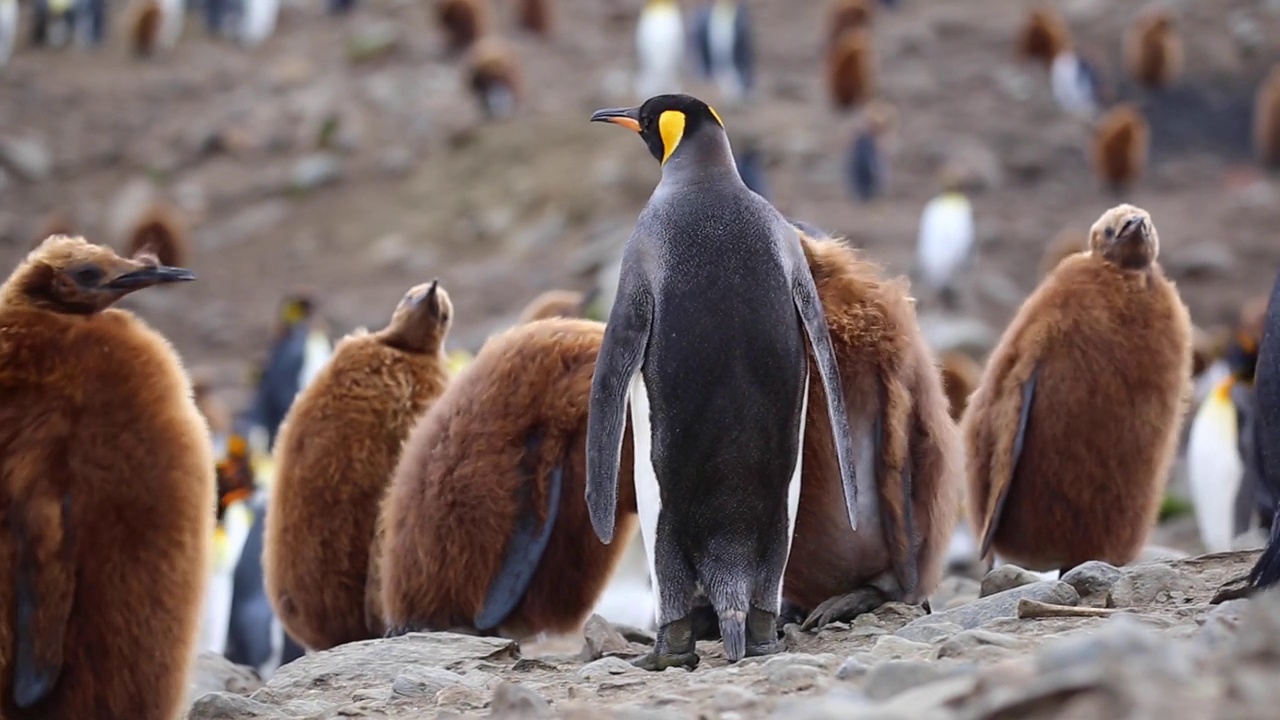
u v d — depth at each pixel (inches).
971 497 490.0
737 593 351.6
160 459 350.9
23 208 1953.7
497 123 2017.7
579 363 439.5
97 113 2217.0
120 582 346.0
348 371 497.0
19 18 2613.2
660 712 278.7
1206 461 795.4
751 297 352.2
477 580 441.7
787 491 357.7
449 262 1743.4
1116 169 1862.7
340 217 1895.9
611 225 1701.5
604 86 2156.7
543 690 355.9
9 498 338.0
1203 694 221.3
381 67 2267.5
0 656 333.7
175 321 1686.8
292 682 400.5
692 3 2667.3
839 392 357.1
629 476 412.8
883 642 329.7
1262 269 1641.2
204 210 1947.6
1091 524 468.4
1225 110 2118.6
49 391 346.9
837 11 2332.7
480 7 2282.2
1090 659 243.3
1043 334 463.8
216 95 2257.6
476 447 441.4
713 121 382.6
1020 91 2164.1
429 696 366.9
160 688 354.3
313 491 488.1
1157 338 461.1
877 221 1755.7
